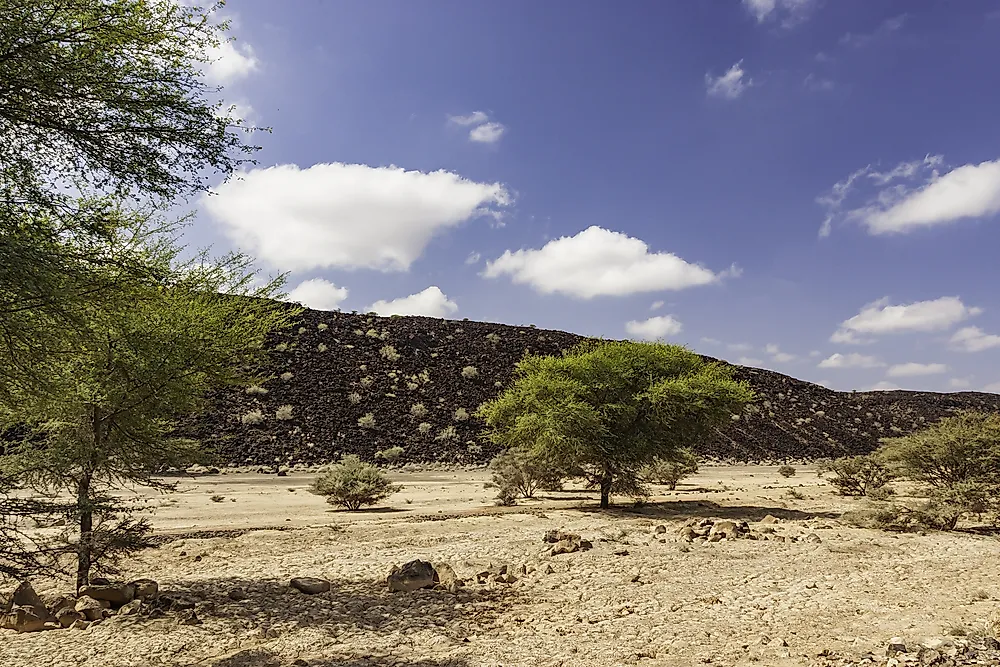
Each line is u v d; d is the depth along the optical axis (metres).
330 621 9.47
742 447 64.44
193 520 22.44
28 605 9.66
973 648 7.44
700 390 25.77
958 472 22.67
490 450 53.31
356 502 26.55
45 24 5.92
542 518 22.77
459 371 68.25
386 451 50.09
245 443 47.16
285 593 11.37
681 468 36.38
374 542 17.48
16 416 10.80
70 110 6.29
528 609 10.28
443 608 10.27
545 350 76.88
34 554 9.31
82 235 6.73
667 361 27.64
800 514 24.91
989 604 10.42
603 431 25.70
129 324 10.76
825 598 10.86
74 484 11.66
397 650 8.11
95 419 11.22
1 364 7.21
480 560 14.73
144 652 8.01
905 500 28.64
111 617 9.80
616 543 16.44
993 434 22.50
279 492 32.84
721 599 10.87
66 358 9.43
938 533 19.22
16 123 6.13
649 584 12.05
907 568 13.57
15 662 7.64
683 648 8.16
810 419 79.12
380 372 64.38
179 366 11.48
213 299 12.38
